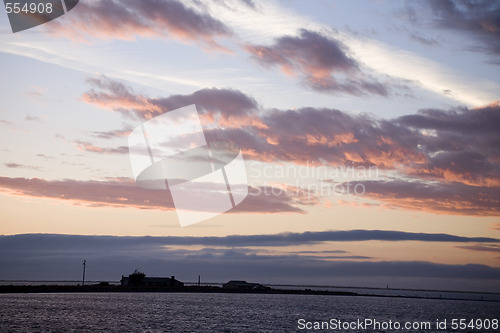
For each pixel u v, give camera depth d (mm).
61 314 99375
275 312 130750
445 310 197875
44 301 135250
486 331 115000
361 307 185375
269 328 91688
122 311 111625
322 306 175375
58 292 194250
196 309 126438
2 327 76625
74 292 198625
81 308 115125
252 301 182000
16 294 169250
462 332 109250
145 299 160875
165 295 196875
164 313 110688
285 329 91688
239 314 118000
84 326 82375
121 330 79750
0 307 109312
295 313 131250
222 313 118125
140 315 103875
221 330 85188
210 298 189000
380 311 165750
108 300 148625
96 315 100438
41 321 86125
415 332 103062
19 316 92125
